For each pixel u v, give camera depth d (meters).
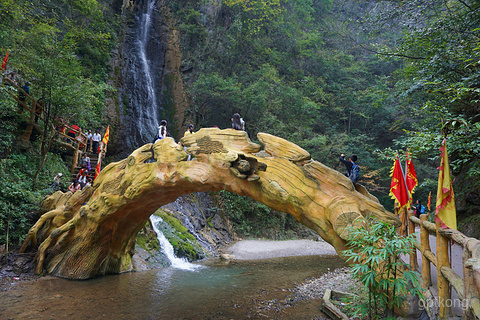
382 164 31.59
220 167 7.44
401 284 4.71
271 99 27.56
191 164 7.82
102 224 9.69
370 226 5.61
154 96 28.42
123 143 24.73
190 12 29.72
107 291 9.12
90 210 9.62
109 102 24.30
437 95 10.29
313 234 25.78
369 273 4.88
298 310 7.88
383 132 35.72
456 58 9.41
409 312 5.30
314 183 6.62
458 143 7.55
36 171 13.24
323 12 42.75
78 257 10.16
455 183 15.16
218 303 8.45
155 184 8.16
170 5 31.11
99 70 24.30
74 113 15.00
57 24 22.19
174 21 30.44
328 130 34.38
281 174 6.89
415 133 8.50
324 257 17.41
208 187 7.89
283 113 28.62
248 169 6.89
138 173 8.57
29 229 11.14
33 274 10.20
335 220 6.11
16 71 15.05
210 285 10.27
